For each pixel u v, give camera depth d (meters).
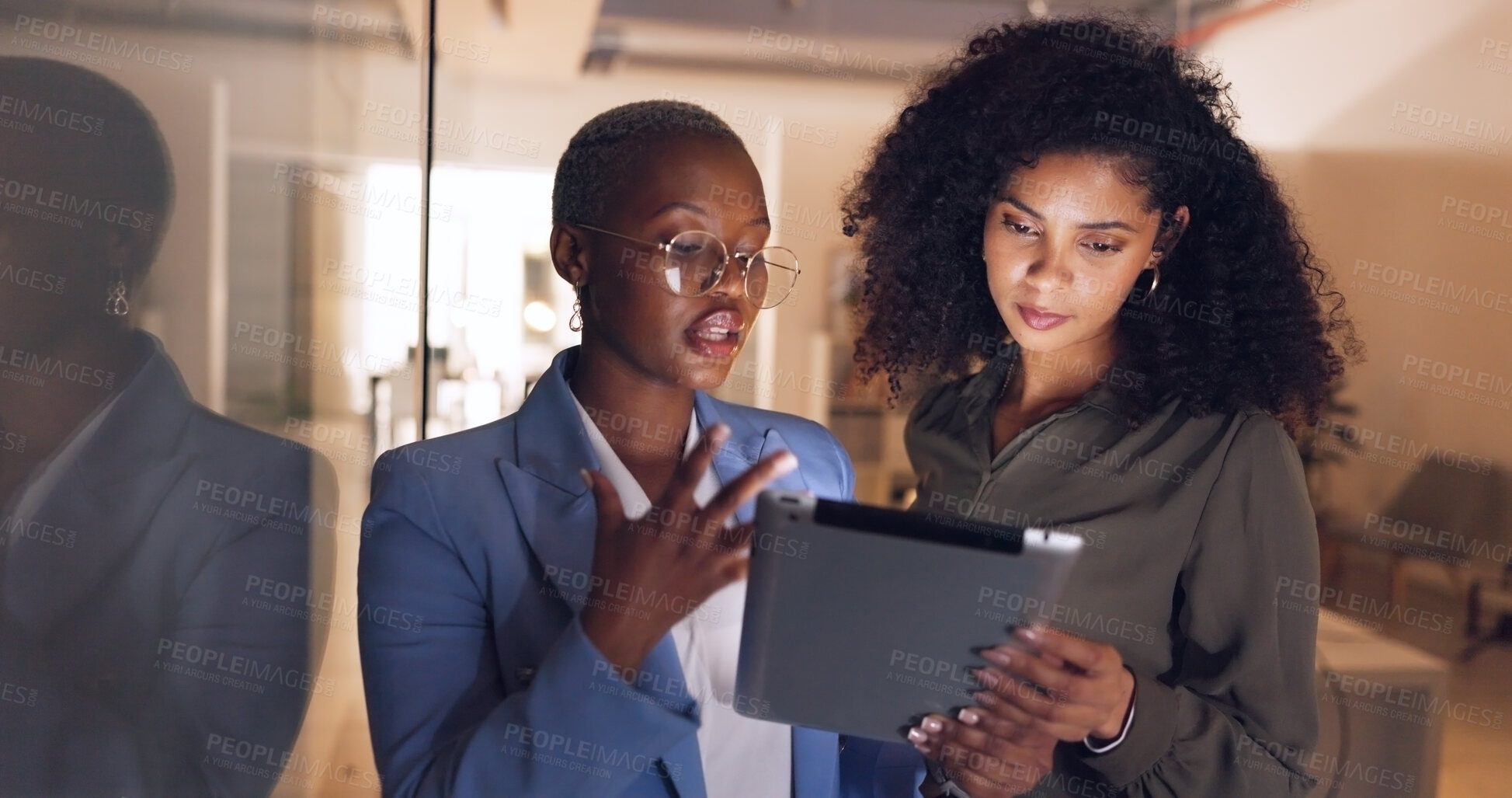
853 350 1.52
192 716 1.35
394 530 0.90
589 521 0.89
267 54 1.74
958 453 1.37
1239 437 1.15
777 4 2.17
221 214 1.61
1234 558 1.12
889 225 1.43
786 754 0.98
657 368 0.99
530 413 0.95
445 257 2.22
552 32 2.20
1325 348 1.22
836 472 1.05
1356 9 1.90
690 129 0.98
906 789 1.10
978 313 1.40
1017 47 1.29
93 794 1.29
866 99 2.18
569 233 0.99
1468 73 1.95
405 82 2.21
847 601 0.84
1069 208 1.24
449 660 0.88
